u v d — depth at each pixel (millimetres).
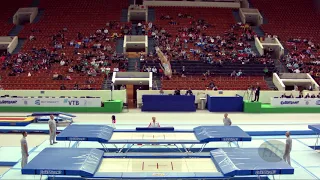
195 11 46312
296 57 37469
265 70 34031
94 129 15359
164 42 38906
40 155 11406
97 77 32188
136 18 46094
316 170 13125
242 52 37688
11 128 19609
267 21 45594
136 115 25344
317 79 33625
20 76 32031
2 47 38406
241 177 11945
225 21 44469
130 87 31969
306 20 45812
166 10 46250
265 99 29219
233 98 27547
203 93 28688
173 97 27391
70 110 26469
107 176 10242
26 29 40969
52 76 32156
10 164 13891
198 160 12031
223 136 14031
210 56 36438
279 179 12086
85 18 43844
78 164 10562
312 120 23844
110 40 39125
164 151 15227
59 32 40531
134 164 11625
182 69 34094
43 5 46688
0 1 47375
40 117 21516
